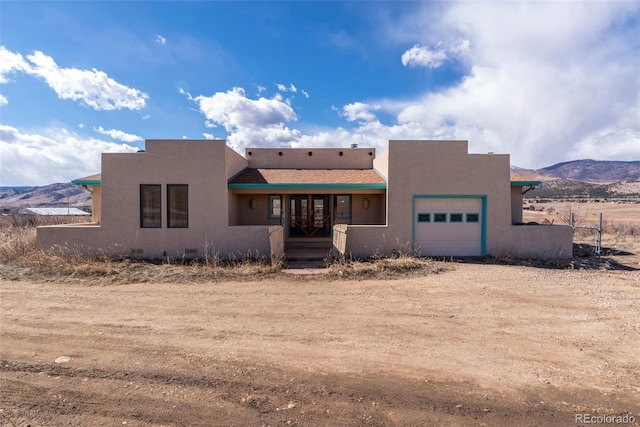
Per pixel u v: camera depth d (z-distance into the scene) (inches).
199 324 233.6
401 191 506.0
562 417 132.4
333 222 612.7
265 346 197.3
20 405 137.9
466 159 509.0
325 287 340.2
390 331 222.8
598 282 358.3
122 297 299.9
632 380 160.2
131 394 146.3
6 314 251.0
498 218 510.0
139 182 478.0
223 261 461.4
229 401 141.9
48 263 408.8
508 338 211.2
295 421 129.5
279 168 672.4
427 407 138.6
